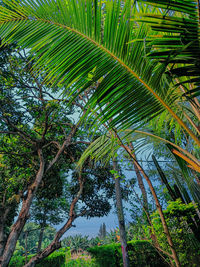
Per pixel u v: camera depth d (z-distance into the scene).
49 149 11.33
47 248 9.59
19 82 7.81
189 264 3.87
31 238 39.16
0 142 9.02
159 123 2.22
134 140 2.55
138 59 1.40
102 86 1.40
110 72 1.40
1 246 10.45
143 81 1.44
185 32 0.99
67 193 15.05
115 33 1.36
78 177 11.94
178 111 2.16
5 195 10.63
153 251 6.83
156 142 2.76
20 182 9.51
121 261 7.86
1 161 9.84
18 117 9.23
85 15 1.36
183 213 4.00
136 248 7.20
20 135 8.80
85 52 1.38
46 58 1.41
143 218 4.13
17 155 9.16
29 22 1.45
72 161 11.49
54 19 1.41
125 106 1.46
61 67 1.39
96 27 1.36
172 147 2.70
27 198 8.85
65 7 1.38
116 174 3.40
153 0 0.96
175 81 1.92
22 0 1.38
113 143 2.34
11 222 13.23
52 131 10.59
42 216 16.97
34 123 9.62
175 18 0.96
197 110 1.73
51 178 11.87
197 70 1.09
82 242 27.12
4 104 8.48
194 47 0.99
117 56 1.39
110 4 1.31
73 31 1.40
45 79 1.42
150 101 1.51
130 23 1.35
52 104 7.65
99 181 12.48
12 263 10.52
